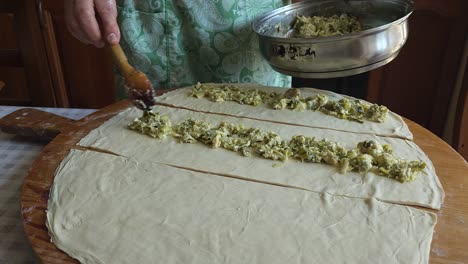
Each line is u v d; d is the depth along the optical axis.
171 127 1.04
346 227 0.74
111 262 0.68
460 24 1.66
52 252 0.71
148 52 1.24
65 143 1.02
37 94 1.93
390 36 1.00
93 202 0.81
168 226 0.75
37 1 1.71
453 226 0.75
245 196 0.81
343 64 1.00
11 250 0.79
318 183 0.85
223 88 1.22
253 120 1.08
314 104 1.12
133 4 1.20
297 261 0.68
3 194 0.94
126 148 0.97
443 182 0.86
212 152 0.95
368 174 0.87
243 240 0.72
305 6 1.28
